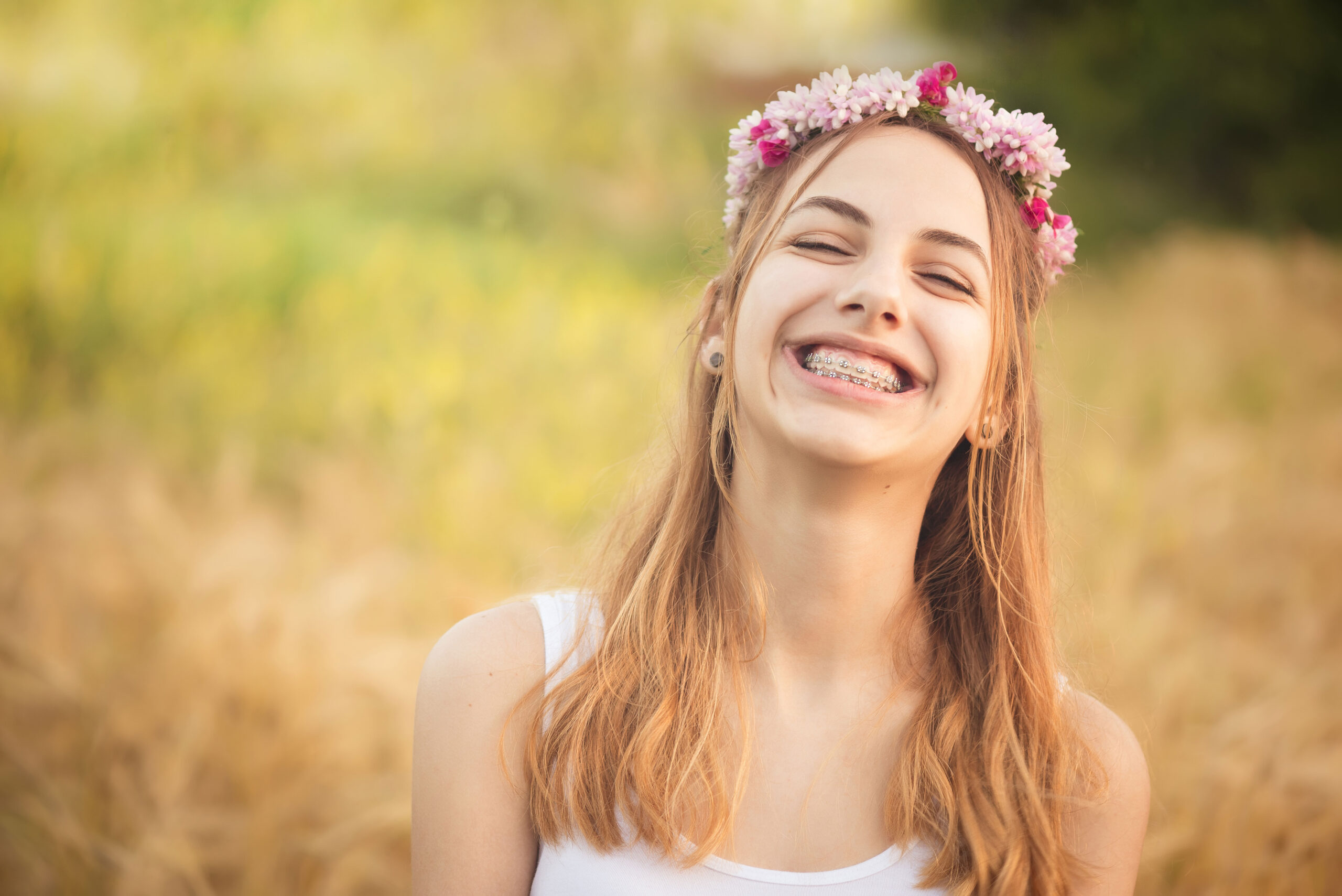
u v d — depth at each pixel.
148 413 5.77
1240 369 8.11
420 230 9.05
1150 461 5.92
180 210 8.20
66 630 3.47
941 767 1.56
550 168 11.65
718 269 2.19
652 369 6.40
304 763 2.93
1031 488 1.81
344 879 2.68
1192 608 4.18
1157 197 15.12
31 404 5.68
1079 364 7.53
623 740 1.53
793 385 1.49
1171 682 3.44
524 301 7.41
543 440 5.62
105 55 10.16
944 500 1.81
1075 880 1.60
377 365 6.19
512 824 1.53
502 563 4.42
